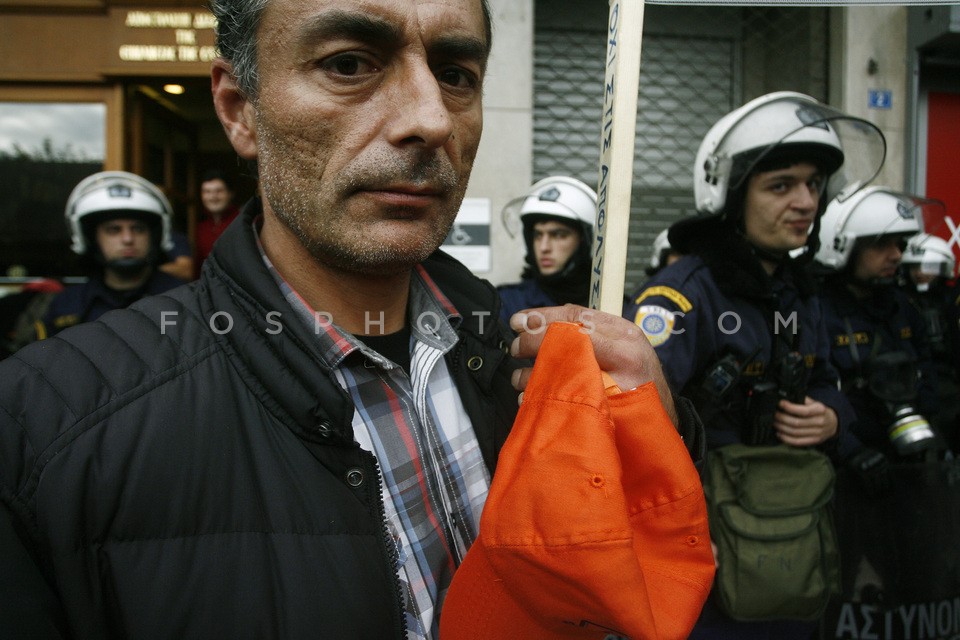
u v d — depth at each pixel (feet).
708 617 5.16
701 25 13.88
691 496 2.23
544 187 10.07
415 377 2.69
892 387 7.29
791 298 5.82
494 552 1.97
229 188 13.33
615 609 1.80
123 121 13.51
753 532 4.89
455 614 2.13
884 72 13.96
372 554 2.14
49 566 1.88
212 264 2.50
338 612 2.02
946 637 6.68
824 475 5.15
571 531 1.85
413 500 2.50
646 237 13.97
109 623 1.90
